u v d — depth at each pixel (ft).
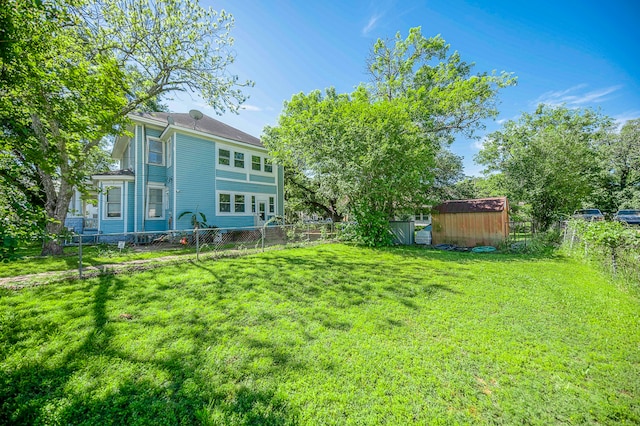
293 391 7.29
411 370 8.23
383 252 31.12
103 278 18.07
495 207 36.11
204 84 33.27
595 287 16.69
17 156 13.75
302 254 28.84
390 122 35.47
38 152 12.71
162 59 30.50
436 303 13.99
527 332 10.73
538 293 15.56
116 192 43.06
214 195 47.09
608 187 74.95
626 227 20.62
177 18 29.40
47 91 13.43
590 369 8.29
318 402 6.89
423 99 42.27
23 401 6.77
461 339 10.18
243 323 11.51
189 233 41.42
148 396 7.06
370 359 8.82
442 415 6.50
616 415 6.55
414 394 7.21
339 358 8.87
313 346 9.61
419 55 47.55
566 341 10.01
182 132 43.19
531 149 40.93
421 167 37.01
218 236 44.01
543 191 39.11
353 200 39.11
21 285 16.28
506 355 9.05
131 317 11.94
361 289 16.40
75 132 15.85
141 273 19.53
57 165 15.44
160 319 11.77
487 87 44.16
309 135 37.88
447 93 42.47
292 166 60.08
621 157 71.72
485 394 7.24
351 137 35.50
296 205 68.74
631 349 9.45
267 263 23.53
